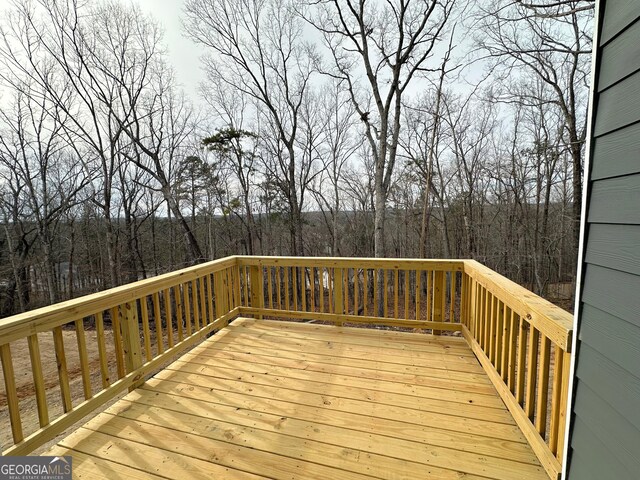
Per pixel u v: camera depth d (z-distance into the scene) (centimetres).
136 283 242
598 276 103
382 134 891
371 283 1210
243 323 370
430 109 1209
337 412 204
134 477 157
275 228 1725
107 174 1265
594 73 104
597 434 102
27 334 162
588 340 107
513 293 192
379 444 175
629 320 90
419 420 194
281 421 197
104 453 173
